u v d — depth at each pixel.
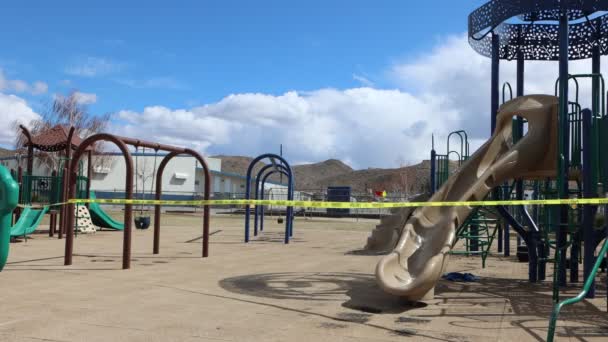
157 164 52.22
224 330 4.98
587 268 7.15
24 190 16.62
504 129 9.00
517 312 6.11
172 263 10.36
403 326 5.30
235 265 10.23
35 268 9.27
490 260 12.36
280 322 5.38
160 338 4.64
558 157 7.81
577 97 8.21
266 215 39.69
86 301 6.28
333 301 6.64
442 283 8.48
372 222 32.88
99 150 45.75
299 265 10.41
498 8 9.52
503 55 12.73
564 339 4.83
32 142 18.22
